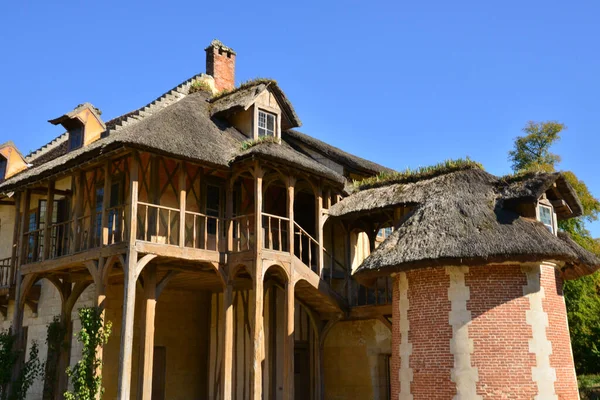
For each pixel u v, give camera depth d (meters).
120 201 15.47
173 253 14.05
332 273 18.52
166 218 15.38
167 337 18.45
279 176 16.75
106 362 16.55
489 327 11.95
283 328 17.70
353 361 17.92
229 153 15.59
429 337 12.45
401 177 17.20
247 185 17.59
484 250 11.86
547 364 11.92
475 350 11.88
